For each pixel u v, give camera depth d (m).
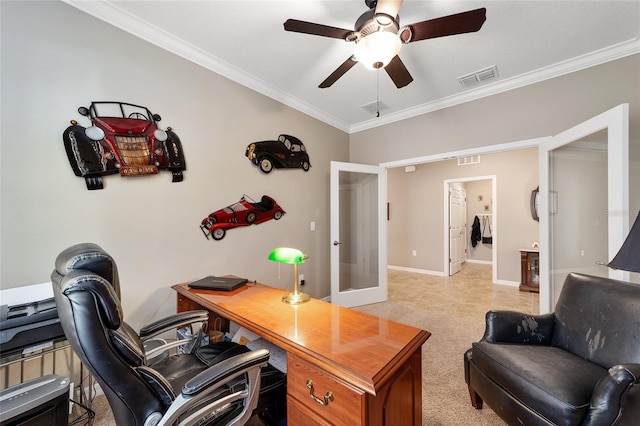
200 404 1.07
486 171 5.06
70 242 1.71
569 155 2.37
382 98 3.21
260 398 1.32
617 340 1.33
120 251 1.92
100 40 1.83
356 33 1.58
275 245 3.03
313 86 2.91
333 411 0.99
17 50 1.54
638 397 1.04
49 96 1.64
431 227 5.72
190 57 2.28
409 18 1.89
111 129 1.85
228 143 2.58
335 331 1.27
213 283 2.03
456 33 1.53
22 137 1.55
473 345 1.62
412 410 1.19
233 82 2.62
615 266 1.08
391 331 1.27
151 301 2.07
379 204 3.86
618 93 2.27
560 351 1.50
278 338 1.22
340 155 3.99
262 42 2.19
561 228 2.45
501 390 1.35
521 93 2.73
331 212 3.52
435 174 5.66
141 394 0.89
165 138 2.12
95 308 0.81
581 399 1.10
